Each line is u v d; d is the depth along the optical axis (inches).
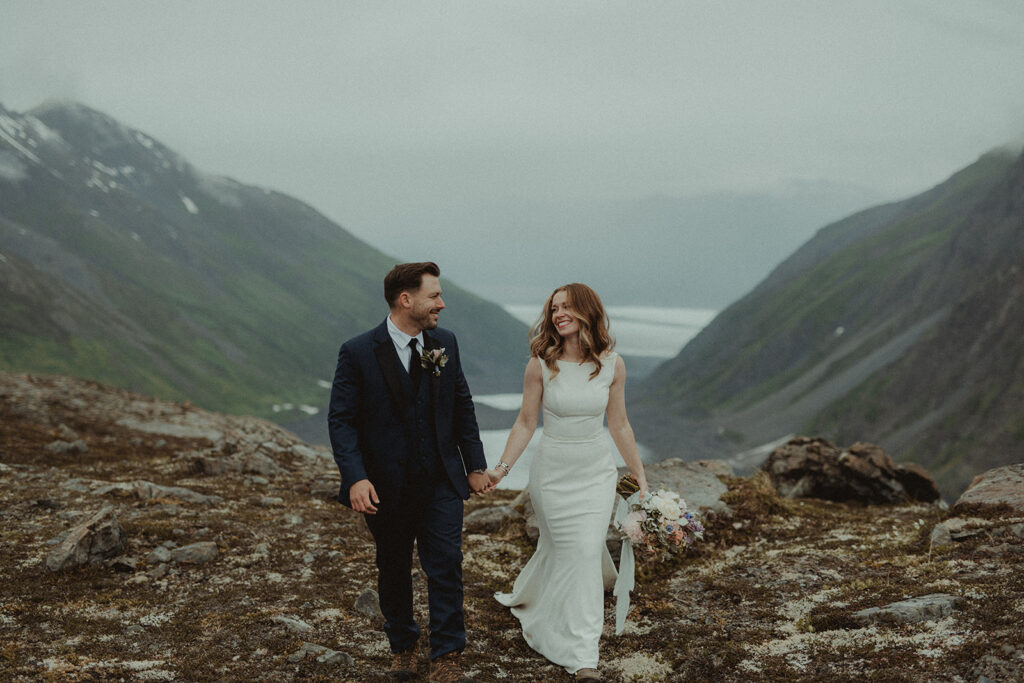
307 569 261.6
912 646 177.8
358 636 203.6
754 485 360.2
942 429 4923.7
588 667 183.6
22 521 300.2
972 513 277.6
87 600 222.4
